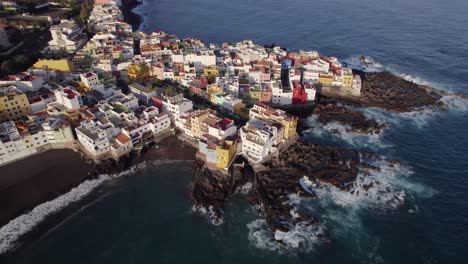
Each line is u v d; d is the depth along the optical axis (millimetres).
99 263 112938
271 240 121500
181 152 163125
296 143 166750
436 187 144625
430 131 183250
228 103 188875
